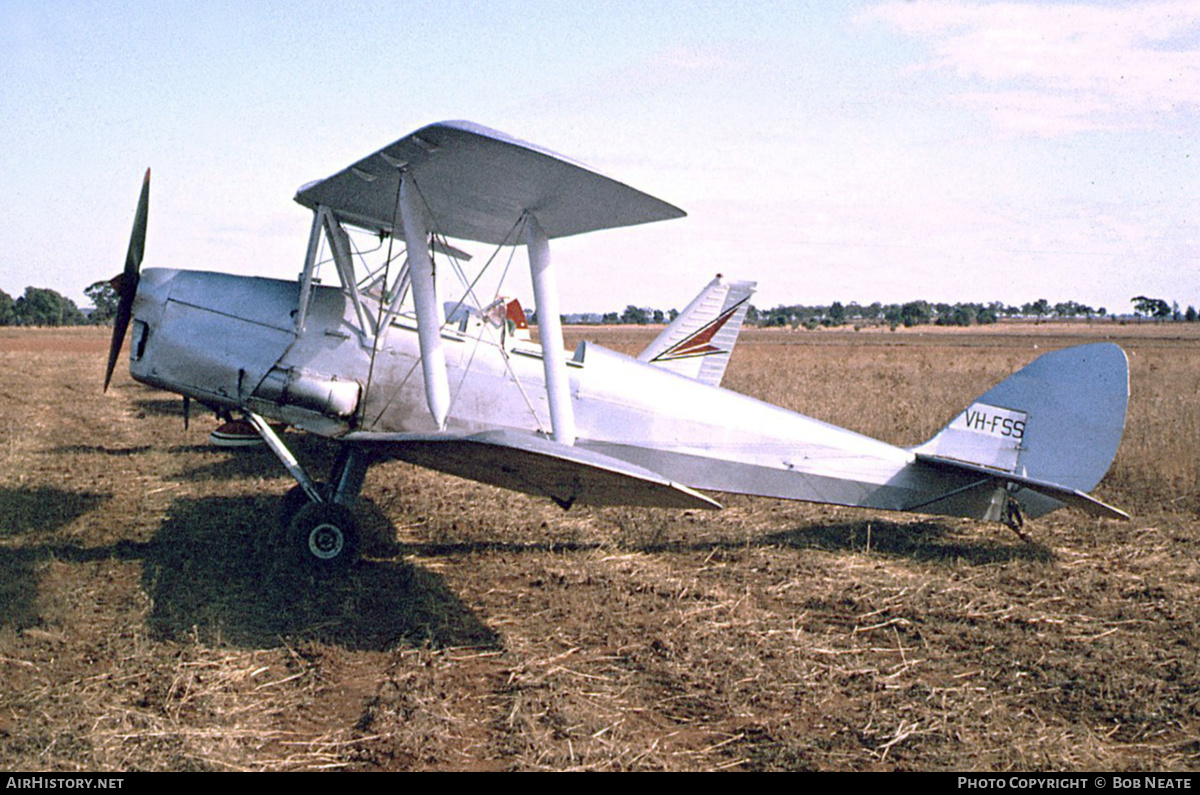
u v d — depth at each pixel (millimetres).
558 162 5480
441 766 3861
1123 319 158000
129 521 8070
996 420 8062
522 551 7387
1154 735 4199
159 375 7273
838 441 8188
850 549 7516
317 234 7258
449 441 5590
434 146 5656
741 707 4453
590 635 5453
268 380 7164
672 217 6238
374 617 5770
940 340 71750
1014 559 7125
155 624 5465
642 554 7332
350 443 6758
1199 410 14406
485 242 8086
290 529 6730
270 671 4855
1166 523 8188
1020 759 3932
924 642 5355
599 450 7891
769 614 5855
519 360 7828
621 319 142500
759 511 8859
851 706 4512
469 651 5203
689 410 8094
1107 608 5980
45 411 16344
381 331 7359
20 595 5828
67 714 4227
